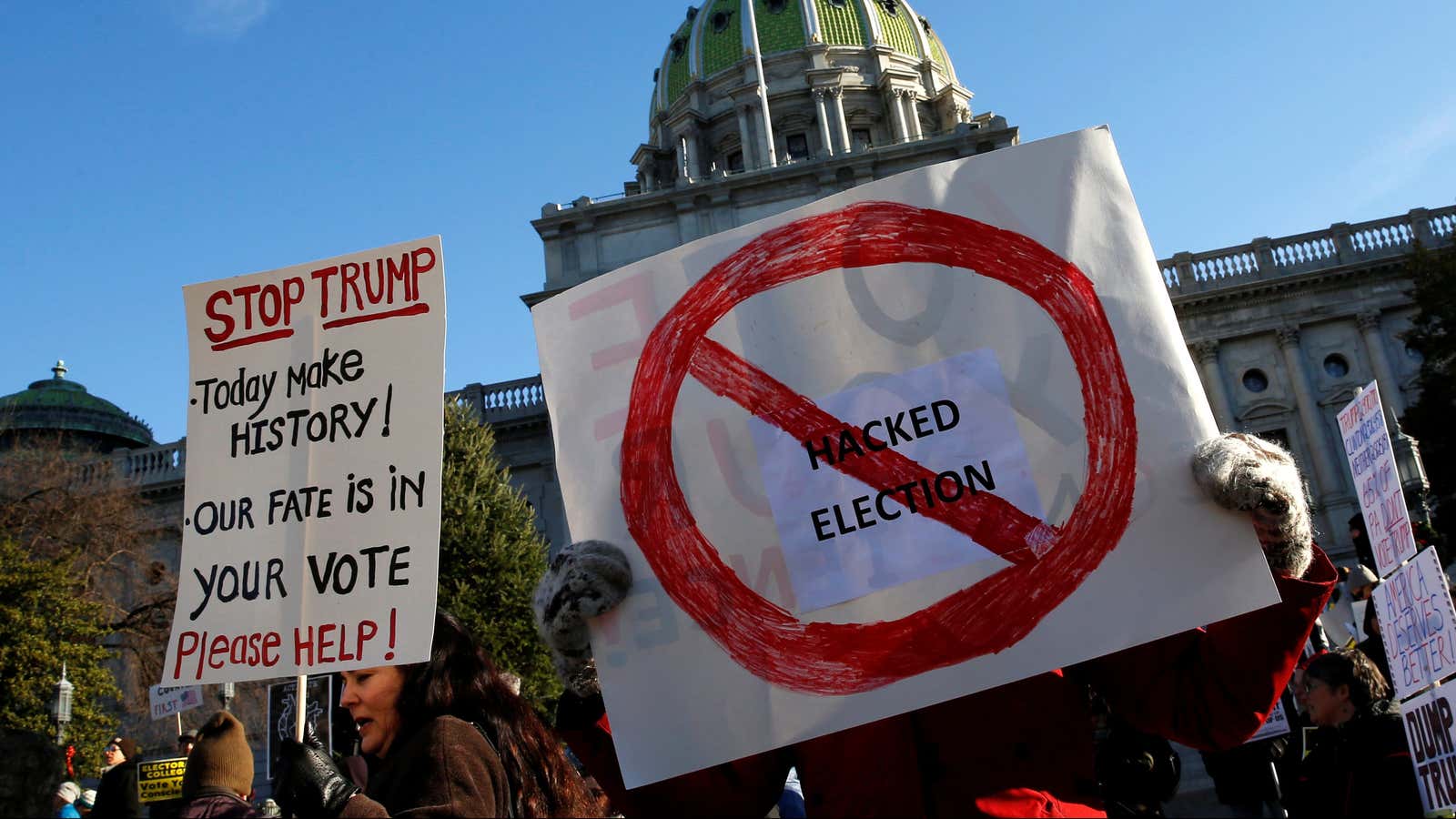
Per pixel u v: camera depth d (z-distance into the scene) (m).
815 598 3.21
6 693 24.70
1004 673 3.02
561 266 52.88
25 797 3.68
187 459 4.17
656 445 3.45
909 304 3.34
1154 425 3.09
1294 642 2.85
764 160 73.94
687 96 80.00
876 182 3.45
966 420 3.23
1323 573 2.93
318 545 3.93
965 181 3.38
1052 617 3.03
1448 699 5.08
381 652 3.73
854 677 3.11
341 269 4.18
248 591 3.95
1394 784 5.23
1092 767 3.00
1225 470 2.88
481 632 28.81
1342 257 51.09
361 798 3.29
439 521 3.84
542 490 51.12
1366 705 5.39
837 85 76.06
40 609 26.77
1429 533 8.86
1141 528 3.03
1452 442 37.62
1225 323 51.09
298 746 3.39
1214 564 2.95
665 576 3.34
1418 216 51.09
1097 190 3.29
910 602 3.14
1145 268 3.21
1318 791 5.46
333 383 4.09
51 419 54.94
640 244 52.91
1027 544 3.11
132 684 34.12
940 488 3.21
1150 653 3.08
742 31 80.00
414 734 3.52
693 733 3.22
